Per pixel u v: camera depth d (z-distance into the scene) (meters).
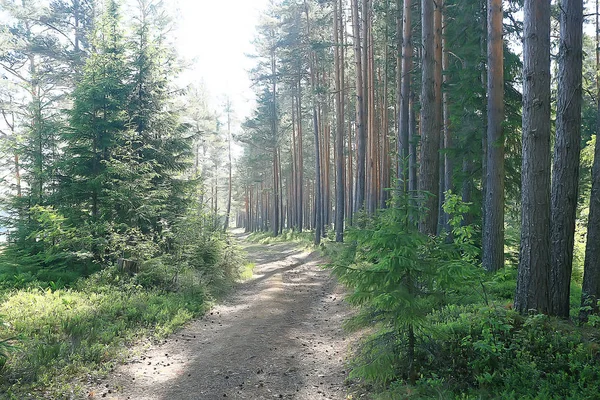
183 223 15.65
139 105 17.52
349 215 34.59
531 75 7.68
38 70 27.52
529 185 7.66
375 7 22.17
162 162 17.59
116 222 14.66
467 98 14.33
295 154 42.47
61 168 14.47
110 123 15.11
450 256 5.92
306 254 27.25
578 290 10.03
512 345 6.23
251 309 12.27
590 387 5.15
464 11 14.71
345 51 30.16
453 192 17.36
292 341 9.18
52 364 6.93
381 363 5.88
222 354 8.30
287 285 16.28
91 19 27.47
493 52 11.84
